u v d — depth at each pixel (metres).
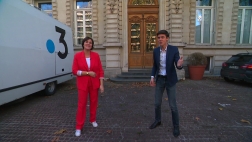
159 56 3.01
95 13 9.75
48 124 3.48
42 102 5.02
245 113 4.04
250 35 10.10
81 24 10.34
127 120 3.67
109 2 8.60
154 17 9.13
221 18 9.62
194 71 8.66
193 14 9.57
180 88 6.74
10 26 3.83
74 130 3.21
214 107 4.48
